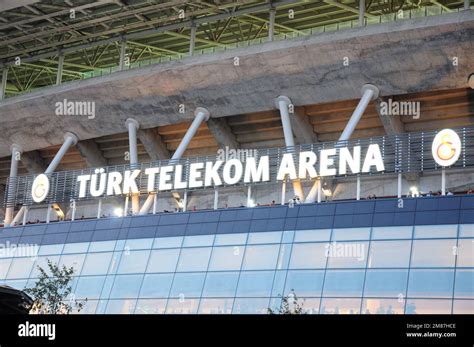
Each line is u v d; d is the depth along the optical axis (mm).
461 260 48000
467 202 49688
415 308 47719
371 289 49406
